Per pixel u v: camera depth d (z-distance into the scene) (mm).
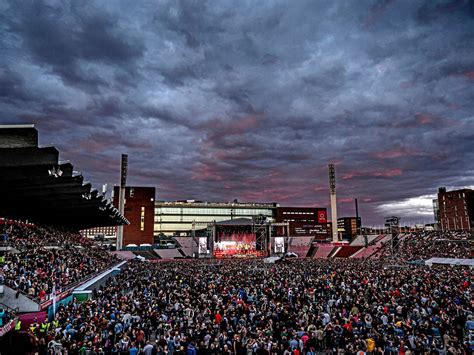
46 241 50219
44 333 17078
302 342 17047
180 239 116312
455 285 32062
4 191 34531
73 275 37281
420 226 138875
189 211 154500
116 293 34281
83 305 24781
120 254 99938
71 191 35281
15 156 21547
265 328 18703
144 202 125500
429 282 32812
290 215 157125
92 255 58688
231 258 102500
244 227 111188
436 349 16016
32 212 52219
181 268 57062
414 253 85375
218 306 24234
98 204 46156
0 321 20094
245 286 33438
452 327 18953
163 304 25953
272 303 24234
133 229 122938
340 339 17938
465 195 136500
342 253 114062
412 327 19484
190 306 24766
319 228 158750
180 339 17125
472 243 81688
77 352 15367
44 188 34219
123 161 113438
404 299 25484
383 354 16344
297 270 49969
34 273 31859
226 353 15922
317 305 24297
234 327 20094
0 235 38969
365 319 20516
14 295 25547
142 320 21719
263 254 106250
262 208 161375
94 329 18188
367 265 61688
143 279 40531
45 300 26891
